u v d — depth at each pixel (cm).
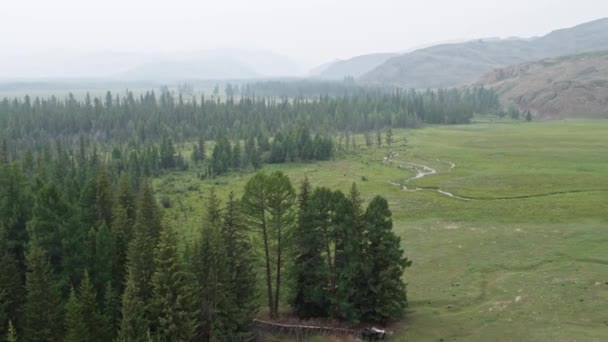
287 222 5634
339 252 5706
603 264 6500
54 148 19225
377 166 16350
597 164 14562
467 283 6406
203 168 16838
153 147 16800
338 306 5562
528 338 4778
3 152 14400
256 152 17012
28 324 4472
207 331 4966
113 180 11838
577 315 5128
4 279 4847
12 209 6197
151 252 4931
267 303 6150
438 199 11175
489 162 15938
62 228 5619
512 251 7419
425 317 5559
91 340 4288
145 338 4212
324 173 15250
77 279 5422
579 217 9019
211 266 4897
